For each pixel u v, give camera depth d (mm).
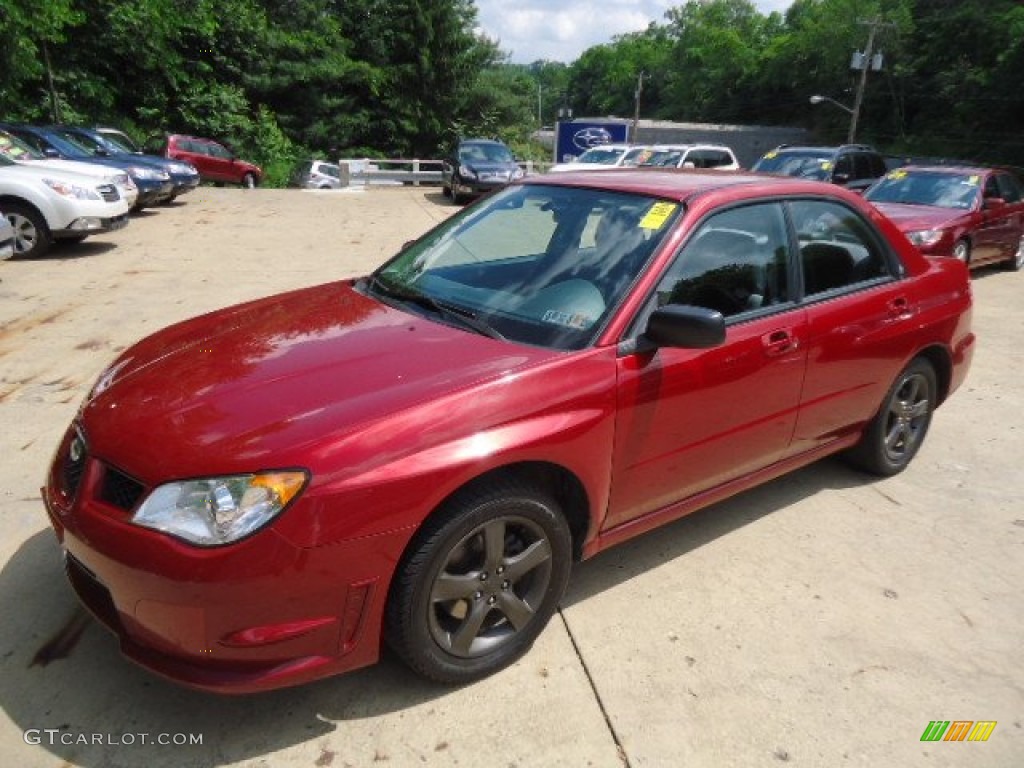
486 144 20688
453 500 2506
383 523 2328
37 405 5051
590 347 2852
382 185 26609
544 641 2971
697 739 2539
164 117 31516
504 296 3195
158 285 8656
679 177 3727
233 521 2205
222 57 35062
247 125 34406
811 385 3621
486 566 2641
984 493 4348
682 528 3859
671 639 3014
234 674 2311
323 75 38594
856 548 3729
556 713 2619
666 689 2750
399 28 41844
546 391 2680
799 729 2605
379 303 3363
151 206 16375
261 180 27734
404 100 41781
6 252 8422
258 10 36875
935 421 5406
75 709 2543
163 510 2248
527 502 2648
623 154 19812
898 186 11250
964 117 57312
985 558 3691
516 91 47688
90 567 2367
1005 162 52062
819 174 14461
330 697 2643
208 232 12930
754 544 3729
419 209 17750
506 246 3496
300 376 2646
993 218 10609
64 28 25375
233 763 2371
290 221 14758
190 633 2240
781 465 3760
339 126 39812
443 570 2531
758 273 3434
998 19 54781
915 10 65250
